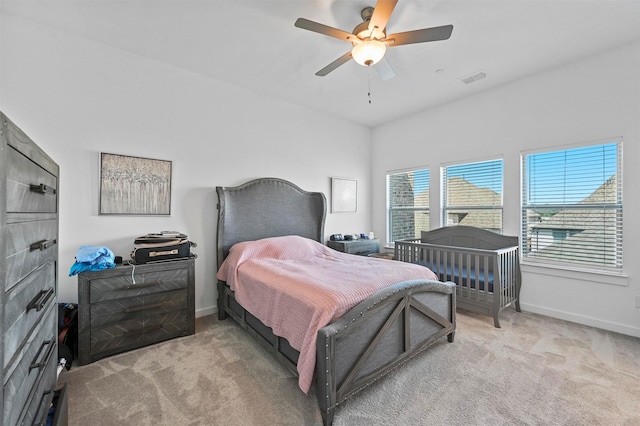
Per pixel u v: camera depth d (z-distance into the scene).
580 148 2.89
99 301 2.17
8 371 0.78
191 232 3.09
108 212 2.59
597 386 1.82
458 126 3.82
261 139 3.63
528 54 2.71
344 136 4.60
